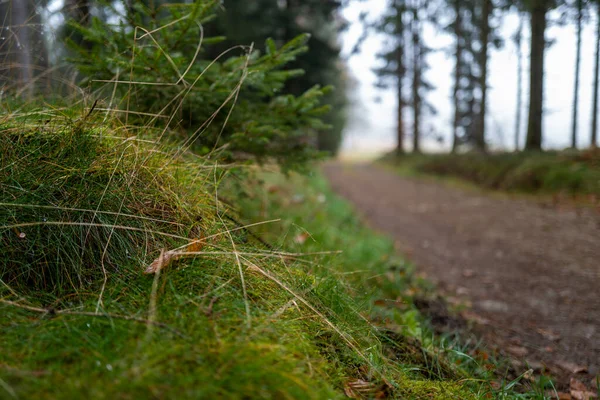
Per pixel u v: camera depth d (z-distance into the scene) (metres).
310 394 1.24
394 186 15.11
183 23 2.72
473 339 2.98
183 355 1.26
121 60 2.64
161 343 1.31
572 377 2.51
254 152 3.37
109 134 2.18
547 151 12.12
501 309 3.72
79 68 2.68
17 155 1.91
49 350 1.27
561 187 9.57
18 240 1.72
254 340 1.41
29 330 1.36
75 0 3.41
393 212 9.55
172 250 1.82
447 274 4.84
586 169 9.66
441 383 1.91
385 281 3.94
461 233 7.05
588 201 8.47
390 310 2.94
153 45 2.62
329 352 1.74
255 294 1.77
